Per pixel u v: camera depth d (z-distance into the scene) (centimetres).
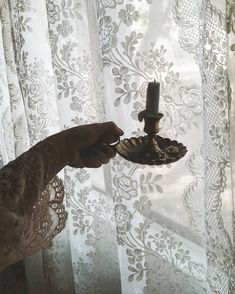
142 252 64
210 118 50
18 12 79
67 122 73
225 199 51
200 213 61
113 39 59
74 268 82
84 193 77
